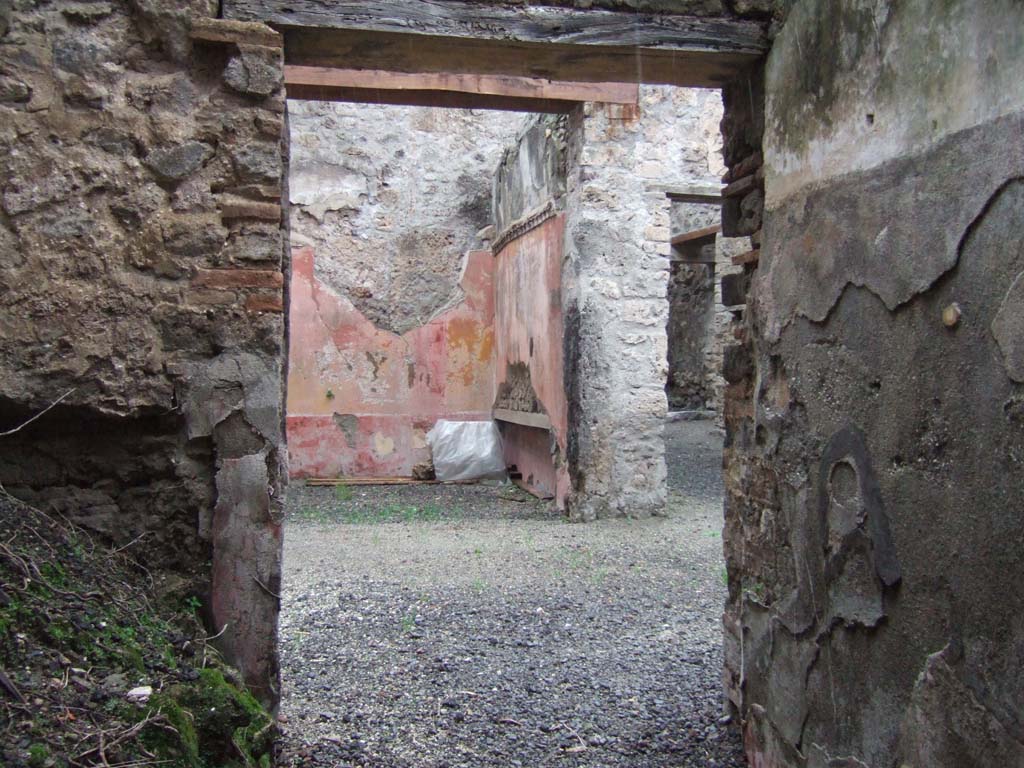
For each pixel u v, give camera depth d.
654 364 7.56
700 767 3.16
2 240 2.61
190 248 2.71
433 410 9.93
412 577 5.76
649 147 7.45
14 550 2.47
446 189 10.08
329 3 2.76
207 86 2.74
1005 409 1.84
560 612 5.03
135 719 2.18
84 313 2.64
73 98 2.65
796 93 2.74
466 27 2.82
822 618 2.61
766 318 2.95
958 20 1.97
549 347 8.02
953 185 2.00
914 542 2.16
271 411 2.74
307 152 9.71
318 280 9.70
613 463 7.56
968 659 1.97
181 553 2.76
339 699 3.73
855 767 2.43
